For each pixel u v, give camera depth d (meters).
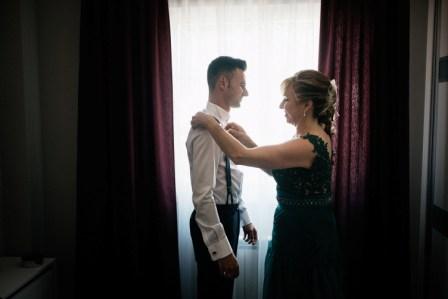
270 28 1.84
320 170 1.20
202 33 1.89
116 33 1.81
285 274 1.23
